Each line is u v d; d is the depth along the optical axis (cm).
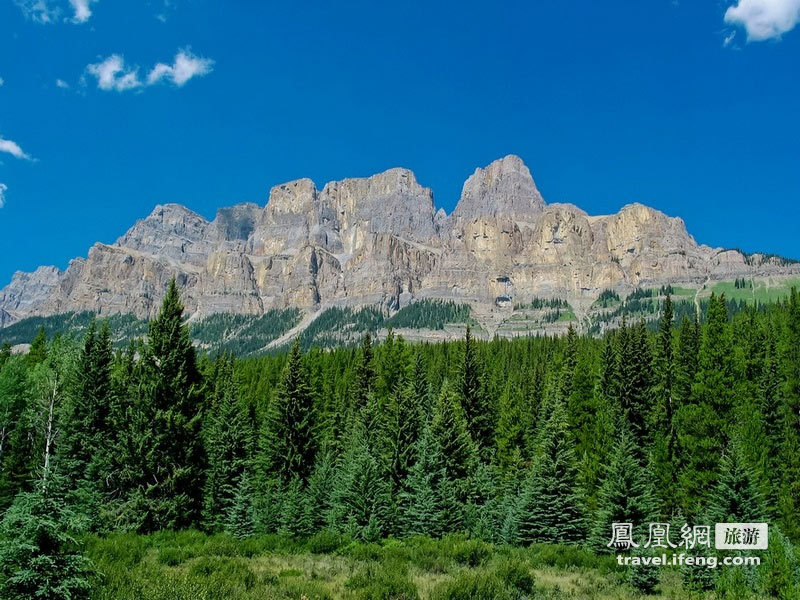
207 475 4509
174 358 4475
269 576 2478
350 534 3712
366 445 5112
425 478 4247
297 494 4094
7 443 5906
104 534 3662
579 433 5547
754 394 5131
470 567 3012
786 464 4372
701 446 4562
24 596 1586
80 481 4200
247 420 5959
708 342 4944
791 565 2492
